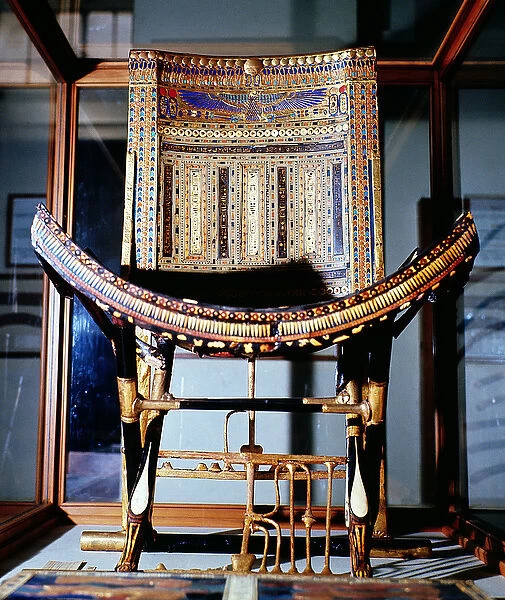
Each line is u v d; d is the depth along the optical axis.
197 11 2.75
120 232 3.12
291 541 1.98
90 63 3.17
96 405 3.03
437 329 3.05
